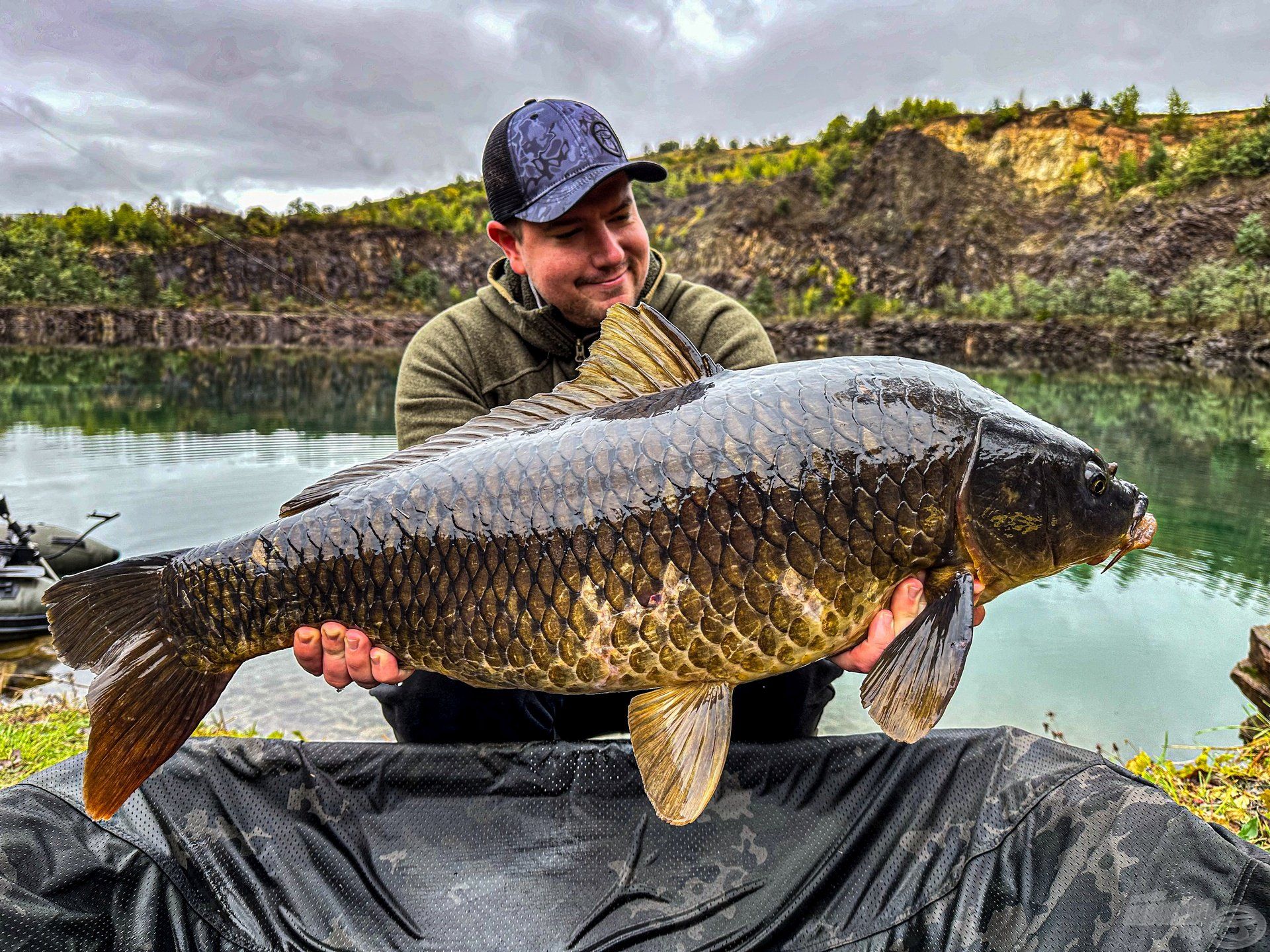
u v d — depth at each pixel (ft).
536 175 3.75
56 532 10.28
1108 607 8.74
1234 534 12.02
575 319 4.11
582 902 3.09
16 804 2.76
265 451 18.29
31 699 6.61
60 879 2.75
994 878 2.92
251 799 3.10
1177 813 2.61
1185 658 7.30
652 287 4.41
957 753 3.09
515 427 2.98
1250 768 4.48
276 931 2.99
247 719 6.16
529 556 2.72
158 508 12.69
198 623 2.95
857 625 2.73
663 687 2.78
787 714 3.80
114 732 2.86
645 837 3.16
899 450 2.65
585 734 4.31
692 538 2.63
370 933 3.02
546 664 2.76
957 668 2.52
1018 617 8.42
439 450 3.02
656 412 2.77
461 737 3.85
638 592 2.66
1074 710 6.30
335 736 5.92
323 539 2.87
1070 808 2.85
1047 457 2.76
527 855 3.16
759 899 3.06
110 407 27.02
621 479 2.69
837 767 3.16
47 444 19.02
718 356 4.36
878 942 2.98
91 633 2.90
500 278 4.52
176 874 2.95
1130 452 19.16
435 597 2.80
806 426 2.65
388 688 3.91
